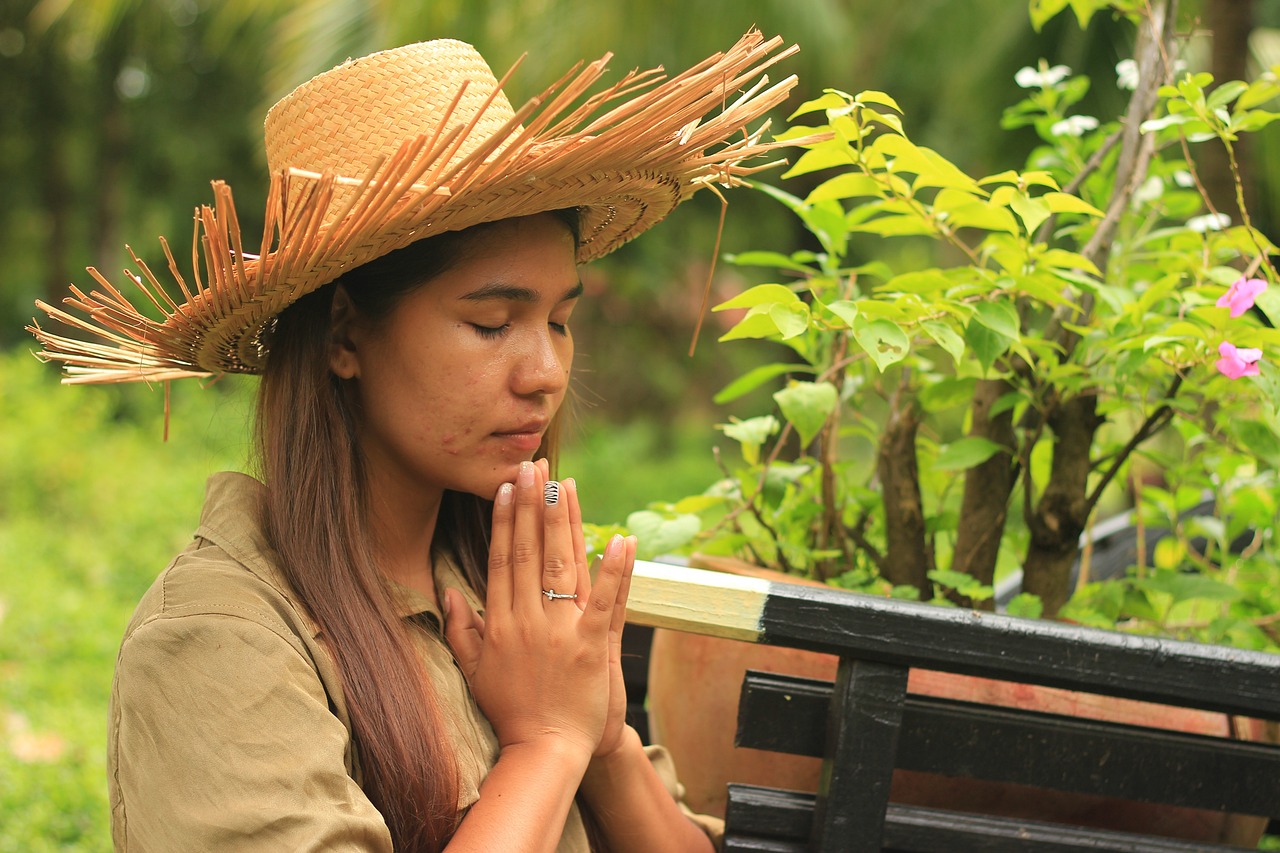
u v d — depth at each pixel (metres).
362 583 1.25
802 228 9.42
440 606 1.43
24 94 14.38
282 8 9.03
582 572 1.32
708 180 1.37
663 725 1.68
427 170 1.14
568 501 1.30
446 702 1.29
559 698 1.28
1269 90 1.71
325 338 1.28
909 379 1.93
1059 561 1.83
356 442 1.31
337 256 1.16
